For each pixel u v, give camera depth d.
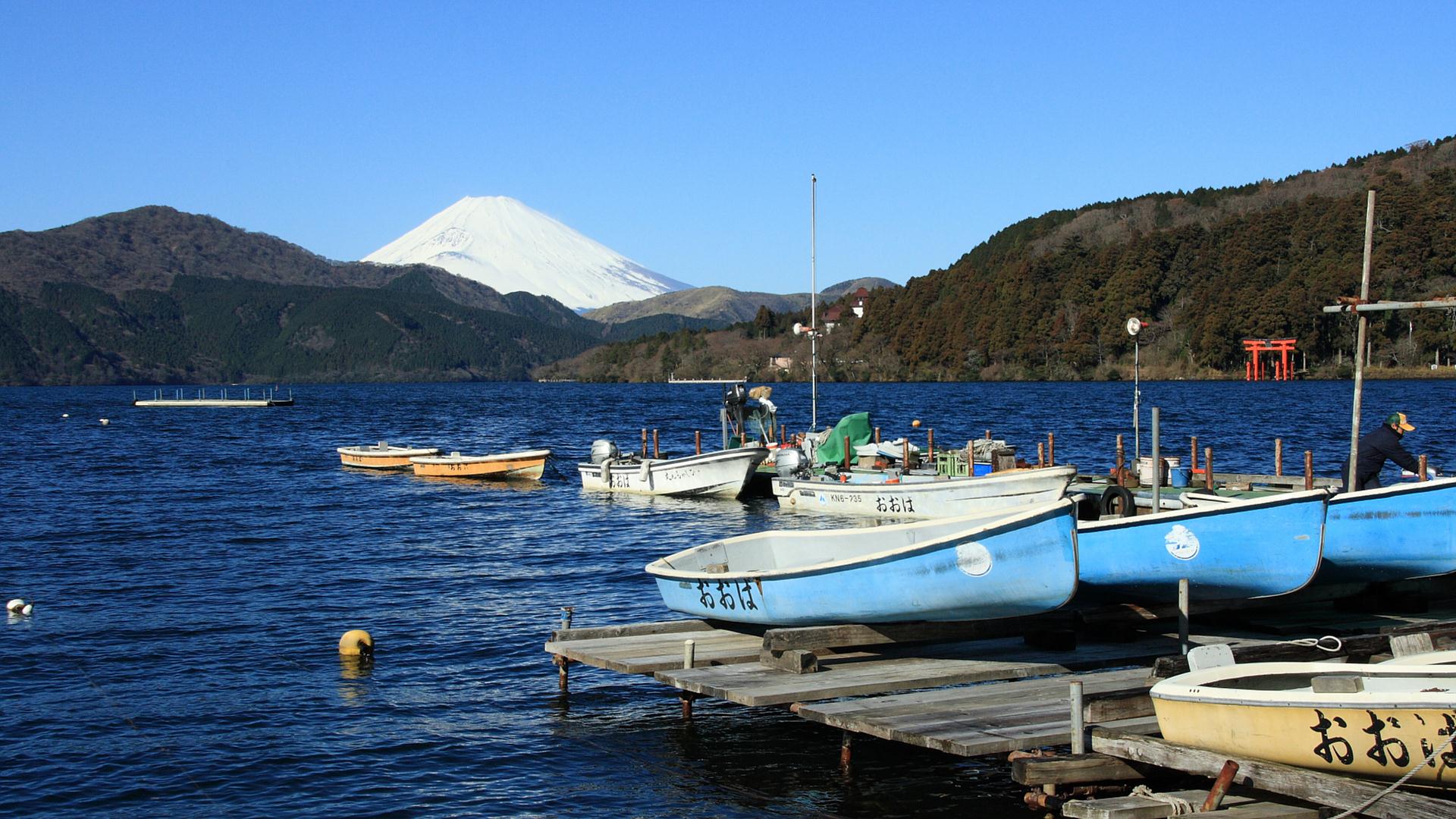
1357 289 163.12
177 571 24.14
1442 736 8.37
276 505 36.97
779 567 16.92
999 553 12.34
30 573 23.95
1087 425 74.88
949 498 30.28
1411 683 9.41
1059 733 10.34
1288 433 63.75
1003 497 29.31
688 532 30.23
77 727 13.66
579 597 21.39
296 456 59.53
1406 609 15.40
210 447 67.19
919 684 12.25
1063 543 12.09
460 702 14.54
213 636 18.08
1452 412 82.25
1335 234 179.50
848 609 13.40
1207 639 13.91
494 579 23.31
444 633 18.27
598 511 35.06
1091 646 13.77
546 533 30.17
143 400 171.38
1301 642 11.38
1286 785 8.84
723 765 12.17
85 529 30.83
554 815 11.10
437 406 141.25
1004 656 13.41
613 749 12.75
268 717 13.99
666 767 12.17
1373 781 8.73
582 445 69.44
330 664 16.45
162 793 11.74
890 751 12.38
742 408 40.69
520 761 12.47
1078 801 9.21
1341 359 165.50
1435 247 161.75
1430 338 155.12
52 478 46.59
